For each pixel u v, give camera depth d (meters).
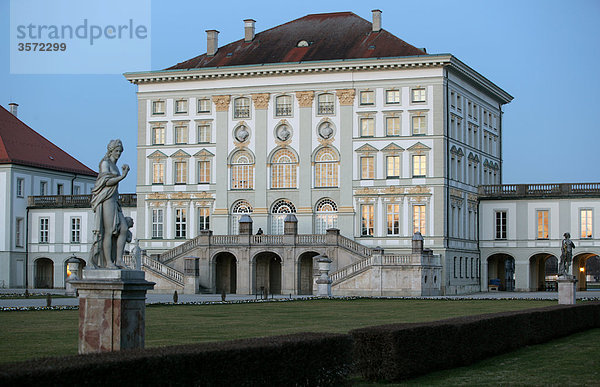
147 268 84.00
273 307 56.44
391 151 88.94
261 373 18.22
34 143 114.62
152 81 95.75
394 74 89.06
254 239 85.56
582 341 34.38
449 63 87.12
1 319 42.75
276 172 92.25
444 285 86.12
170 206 95.06
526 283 94.69
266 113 92.44
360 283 77.81
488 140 103.31
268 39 98.38
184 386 16.59
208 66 95.69
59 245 104.81
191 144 94.62
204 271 86.31
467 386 22.30
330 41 95.00
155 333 34.75
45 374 14.35
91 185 123.12
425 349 24.06
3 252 104.88
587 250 92.19
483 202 97.06
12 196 105.50
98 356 16.08
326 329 37.09
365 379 22.78
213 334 34.25
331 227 90.62
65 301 64.06
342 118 90.31
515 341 30.70
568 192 93.44
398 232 88.50
